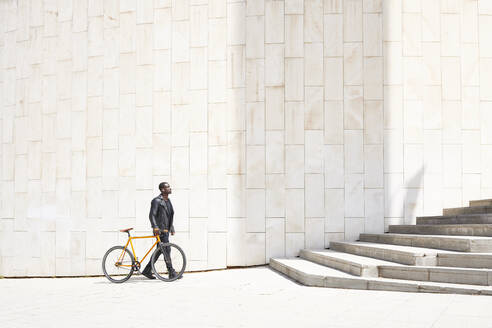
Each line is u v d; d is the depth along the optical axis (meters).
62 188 13.38
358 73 11.90
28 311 6.44
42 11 13.98
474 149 11.76
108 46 13.16
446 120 11.78
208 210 12.09
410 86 11.83
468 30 11.93
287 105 11.95
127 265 9.76
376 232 11.63
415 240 8.88
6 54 14.38
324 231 11.70
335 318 5.51
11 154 14.08
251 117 12.05
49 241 13.40
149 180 12.58
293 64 12.01
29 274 13.55
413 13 11.94
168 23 12.70
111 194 12.87
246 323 5.43
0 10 14.55
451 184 11.70
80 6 13.52
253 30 12.19
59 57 13.68
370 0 11.98
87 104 13.28
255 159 11.96
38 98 13.87
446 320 5.16
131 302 7.04
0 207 14.07
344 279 7.66
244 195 11.94
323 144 11.84
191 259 12.09
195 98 12.39
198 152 12.27
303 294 7.28
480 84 11.86
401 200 11.66
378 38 11.91
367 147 11.77
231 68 12.24
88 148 13.18
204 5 12.48
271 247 11.77
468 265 7.09
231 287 8.36
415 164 11.71
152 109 12.68
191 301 7.00
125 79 12.95
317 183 11.79
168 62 12.64
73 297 7.66
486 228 7.96
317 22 12.03
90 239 12.98
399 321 5.21
